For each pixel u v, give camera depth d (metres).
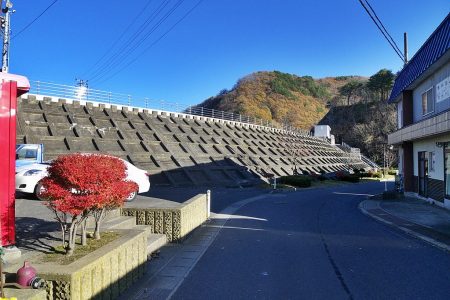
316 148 65.44
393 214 16.25
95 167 5.81
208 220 14.35
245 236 11.29
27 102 29.44
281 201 22.30
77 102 32.19
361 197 25.95
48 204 6.39
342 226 13.43
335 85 168.00
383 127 91.06
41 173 13.55
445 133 17.05
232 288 6.51
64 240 6.25
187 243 10.20
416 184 23.84
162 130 36.44
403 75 24.50
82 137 28.25
